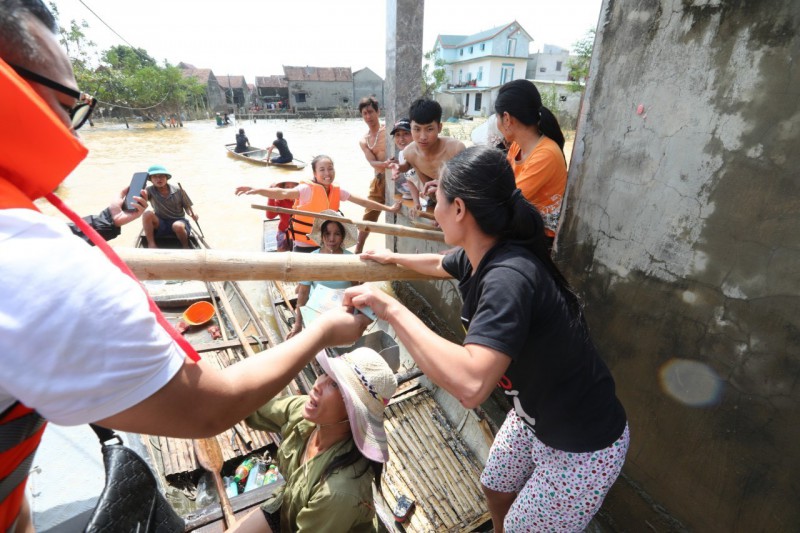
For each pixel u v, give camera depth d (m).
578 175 2.35
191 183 11.51
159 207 5.82
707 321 1.86
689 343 1.94
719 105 1.69
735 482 1.85
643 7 1.90
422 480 2.80
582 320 1.40
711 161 1.75
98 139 21.64
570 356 1.34
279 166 13.69
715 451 1.91
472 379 1.13
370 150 5.62
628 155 2.08
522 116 2.48
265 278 1.48
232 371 0.78
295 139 23.02
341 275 1.63
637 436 2.26
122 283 0.62
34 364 0.53
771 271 1.62
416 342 1.20
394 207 4.77
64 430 1.81
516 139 2.62
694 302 1.90
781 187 1.55
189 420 0.69
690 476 2.03
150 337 0.62
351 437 1.57
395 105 4.93
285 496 1.67
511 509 1.76
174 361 0.66
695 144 1.79
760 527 1.79
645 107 1.96
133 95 31.11
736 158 1.66
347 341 1.08
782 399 1.65
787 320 1.60
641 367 2.19
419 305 4.88
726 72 1.65
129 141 20.88
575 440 1.44
